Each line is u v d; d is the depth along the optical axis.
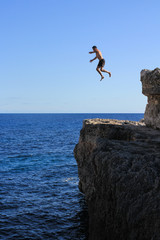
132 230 5.54
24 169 21.30
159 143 8.66
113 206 6.55
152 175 6.02
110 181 6.72
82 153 13.31
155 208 5.27
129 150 7.84
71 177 19.06
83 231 10.73
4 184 16.83
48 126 91.25
